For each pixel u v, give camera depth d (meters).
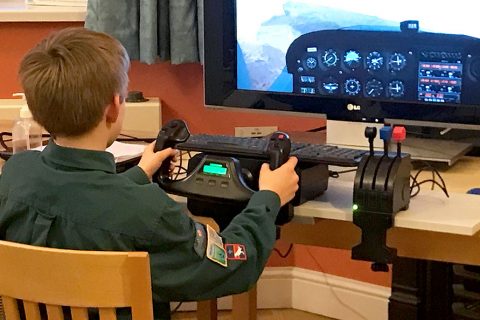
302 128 2.44
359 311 2.63
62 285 1.19
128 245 1.25
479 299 2.10
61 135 1.31
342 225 1.61
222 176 1.50
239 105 1.98
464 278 2.11
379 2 1.77
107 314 1.20
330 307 2.68
